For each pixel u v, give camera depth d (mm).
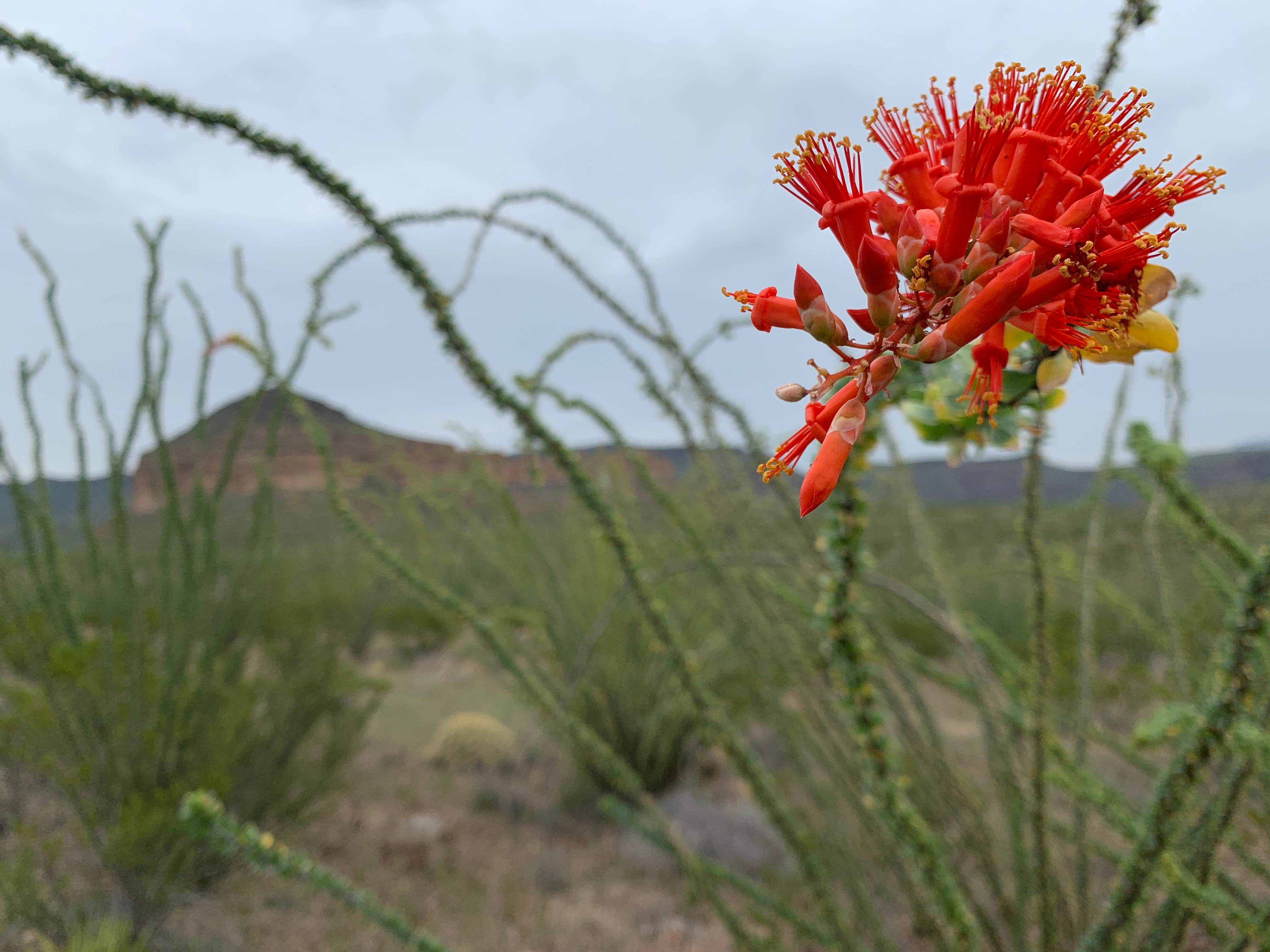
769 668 1796
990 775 1767
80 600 3160
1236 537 1252
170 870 2383
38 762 2596
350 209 1282
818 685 1683
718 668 3617
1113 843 2066
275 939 2420
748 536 1990
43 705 2689
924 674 1983
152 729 2619
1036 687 1375
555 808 3668
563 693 3408
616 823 3484
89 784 2609
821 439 462
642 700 3719
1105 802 1545
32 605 2939
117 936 1999
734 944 2311
